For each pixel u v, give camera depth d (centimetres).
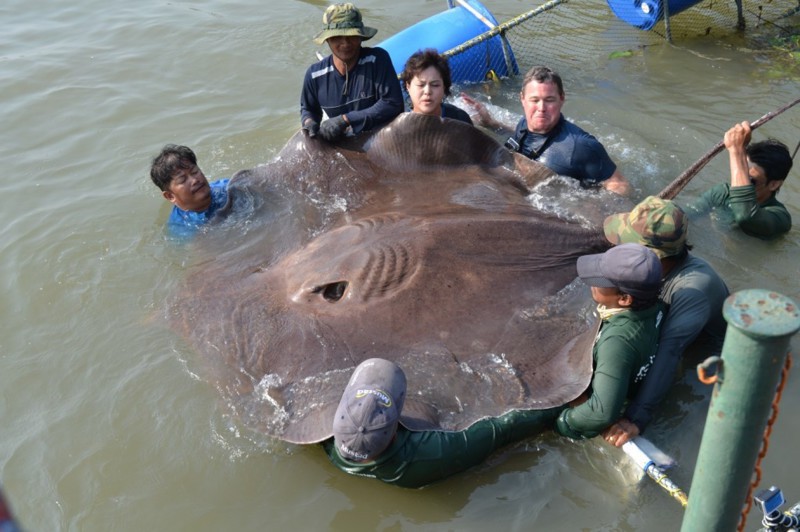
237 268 424
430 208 421
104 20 836
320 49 758
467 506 310
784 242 451
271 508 311
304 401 331
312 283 381
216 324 385
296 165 483
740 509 193
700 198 479
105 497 315
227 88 692
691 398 353
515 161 469
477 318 357
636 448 316
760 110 613
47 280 443
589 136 483
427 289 364
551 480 319
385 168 471
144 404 355
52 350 393
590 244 411
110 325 406
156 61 739
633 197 491
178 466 327
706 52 716
